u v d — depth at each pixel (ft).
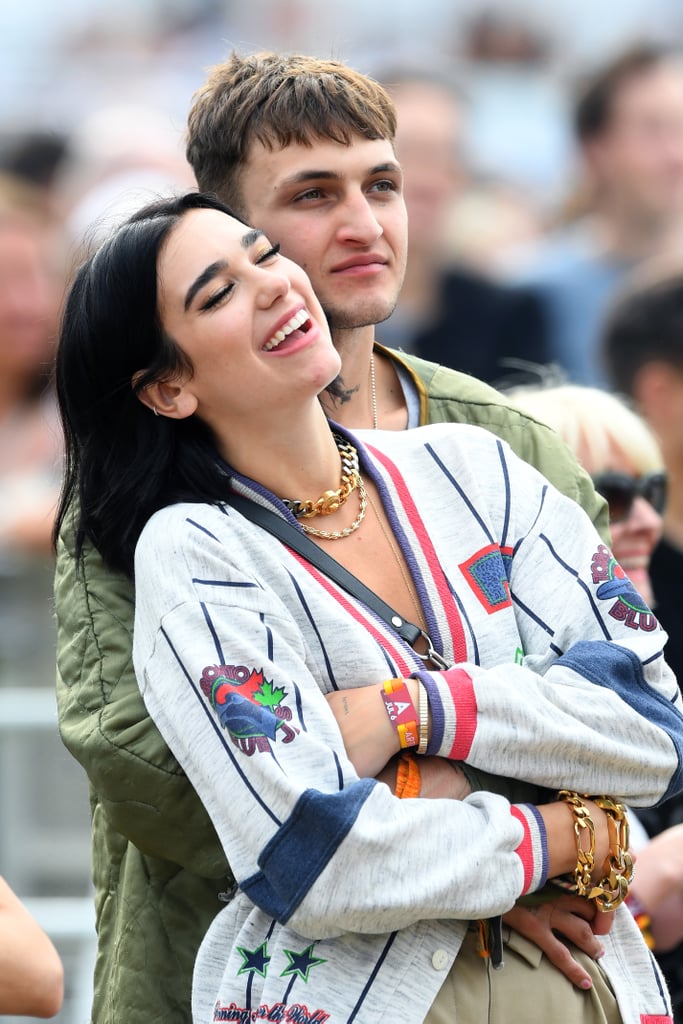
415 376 28.35
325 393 27.66
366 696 22.72
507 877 21.97
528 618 24.63
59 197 59.16
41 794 42.01
